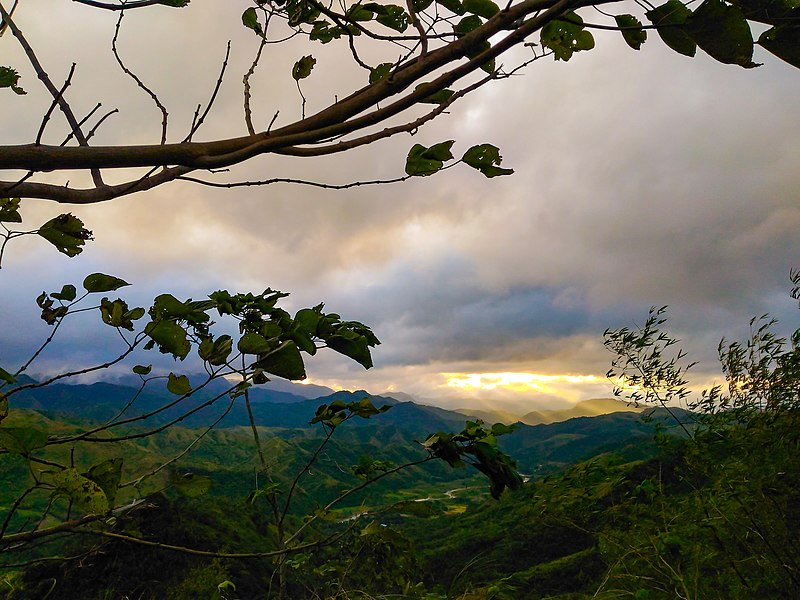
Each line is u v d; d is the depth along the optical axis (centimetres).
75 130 109
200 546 3077
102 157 88
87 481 89
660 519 366
